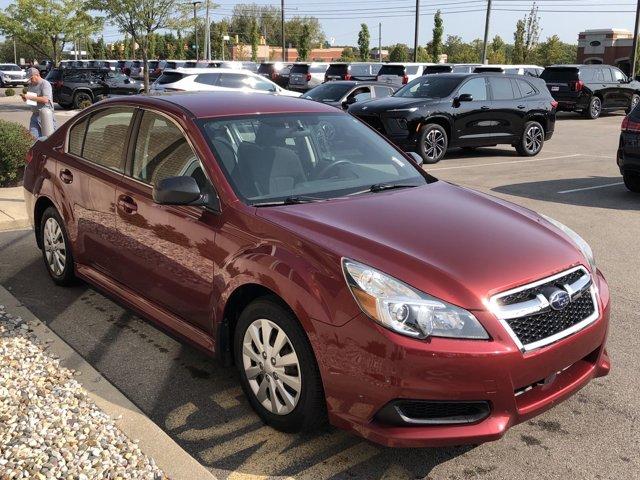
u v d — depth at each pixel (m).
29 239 6.82
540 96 14.82
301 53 65.12
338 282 2.96
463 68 27.97
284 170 3.94
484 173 12.12
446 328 2.82
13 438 2.91
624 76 25.75
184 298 3.83
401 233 3.27
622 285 5.81
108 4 24.97
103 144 4.71
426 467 3.14
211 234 3.58
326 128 4.48
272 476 3.05
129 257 4.28
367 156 4.43
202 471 2.92
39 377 3.60
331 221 3.36
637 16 34.69
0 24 35.69
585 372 3.30
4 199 8.35
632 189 9.98
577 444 3.36
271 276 3.16
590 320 3.25
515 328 2.92
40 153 5.43
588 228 7.82
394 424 2.87
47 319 4.78
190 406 3.66
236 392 3.81
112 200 4.39
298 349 3.11
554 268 3.18
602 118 25.31
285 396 3.24
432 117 13.12
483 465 3.17
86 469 2.76
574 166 13.09
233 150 3.90
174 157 4.02
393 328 2.81
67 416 3.18
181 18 26.36
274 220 3.38
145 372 4.04
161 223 3.92
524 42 54.97
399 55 58.59
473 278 2.96
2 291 5.14
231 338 3.64
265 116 4.28
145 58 26.45
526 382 2.92
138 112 4.43
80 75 26.08
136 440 3.12
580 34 51.66
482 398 2.83
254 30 71.44
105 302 5.12
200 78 19.95
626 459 3.24
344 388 2.93
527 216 3.83
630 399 3.83
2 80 45.50
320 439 3.34
